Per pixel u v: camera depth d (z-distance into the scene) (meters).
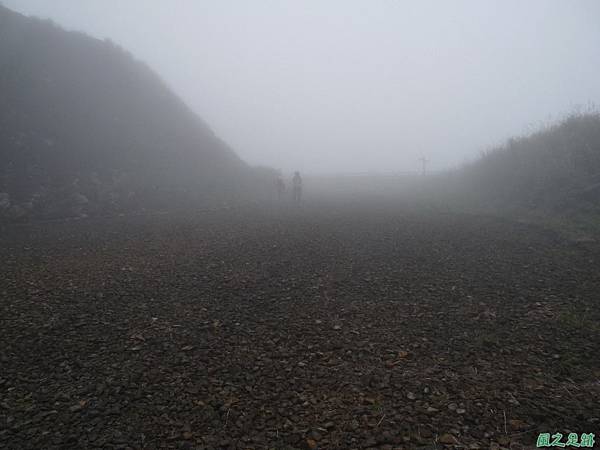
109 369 4.94
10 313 6.68
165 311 6.91
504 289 7.55
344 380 4.67
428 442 3.52
